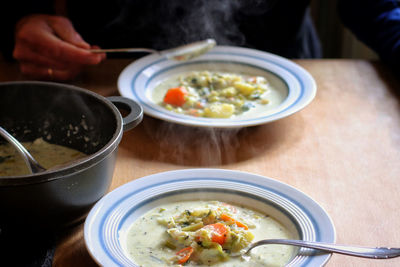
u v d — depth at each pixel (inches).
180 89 35.4
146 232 25.2
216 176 27.2
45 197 23.9
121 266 23.2
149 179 26.9
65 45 37.5
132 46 45.9
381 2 44.0
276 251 24.5
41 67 37.8
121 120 26.3
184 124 31.5
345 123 34.0
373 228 26.9
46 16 40.2
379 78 39.2
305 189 28.9
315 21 68.0
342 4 47.0
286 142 32.3
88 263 25.1
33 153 29.4
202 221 25.4
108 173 25.6
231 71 39.3
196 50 38.4
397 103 36.2
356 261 25.2
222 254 24.1
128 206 25.7
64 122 29.5
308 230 24.8
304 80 36.5
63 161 29.0
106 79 38.2
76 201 24.7
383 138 32.8
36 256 24.6
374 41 43.2
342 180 29.5
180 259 24.0
